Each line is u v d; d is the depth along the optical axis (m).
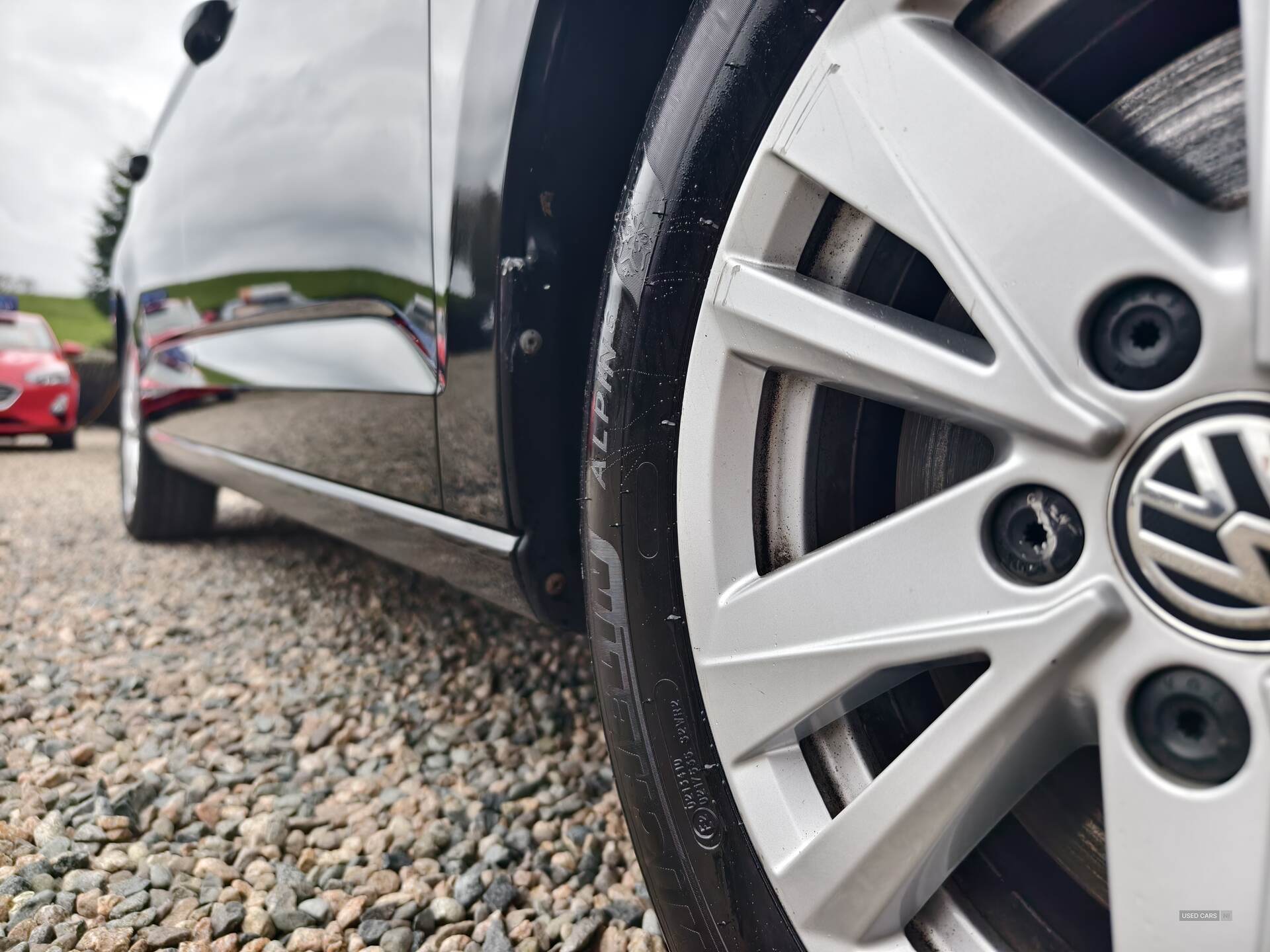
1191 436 0.55
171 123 2.57
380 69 1.31
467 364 1.10
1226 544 0.53
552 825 1.31
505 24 1.03
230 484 2.27
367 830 1.33
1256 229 0.51
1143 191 0.58
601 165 1.05
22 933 1.07
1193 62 0.60
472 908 1.15
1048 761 0.66
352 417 1.44
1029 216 0.61
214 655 2.04
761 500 0.81
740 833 0.80
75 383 7.92
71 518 3.94
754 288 0.77
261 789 1.44
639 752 0.87
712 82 0.81
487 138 1.04
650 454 0.86
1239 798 0.54
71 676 1.90
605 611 0.90
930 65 0.66
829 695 0.73
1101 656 0.59
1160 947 0.57
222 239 1.98
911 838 0.69
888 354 0.69
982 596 0.64
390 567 2.81
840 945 0.74
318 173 1.50
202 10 2.03
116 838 1.29
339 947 1.08
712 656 0.81
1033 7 0.64
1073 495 0.60
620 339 0.88
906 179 0.67
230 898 1.16
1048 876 0.72
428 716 1.67
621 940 1.06
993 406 0.63
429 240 1.17
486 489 1.10
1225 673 0.54
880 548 0.70
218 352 2.07
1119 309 0.58
